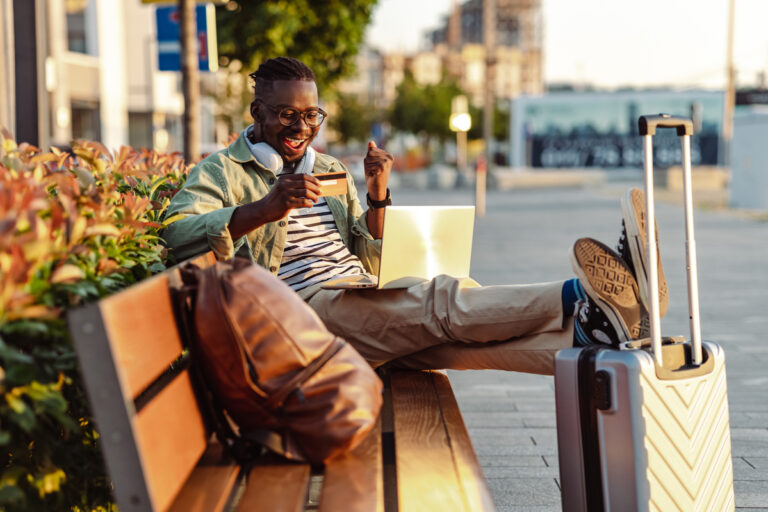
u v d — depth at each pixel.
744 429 4.49
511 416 4.79
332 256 3.43
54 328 1.89
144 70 28.27
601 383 2.38
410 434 2.53
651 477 2.38
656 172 37.31
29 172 2.31
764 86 47.91
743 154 23.20
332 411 2.20
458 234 3.31
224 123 32.34
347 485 2.08
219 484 2.05
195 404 2.20
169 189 3.69
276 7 15.66
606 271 2.62
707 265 11.42
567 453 2.49
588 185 39.47
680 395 2.43
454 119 24.39
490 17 37.69
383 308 3.09
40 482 1.99
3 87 6.95
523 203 26.44
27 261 1.74
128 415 1.66
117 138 26.66
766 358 6.16
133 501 1.68
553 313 2.86
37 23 7.52
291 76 3.39
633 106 47.62
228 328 2.12
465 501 2.06
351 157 49.28
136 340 1.82
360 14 17.33
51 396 1.83
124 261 2.42
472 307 2.96
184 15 9.61
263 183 3.37
